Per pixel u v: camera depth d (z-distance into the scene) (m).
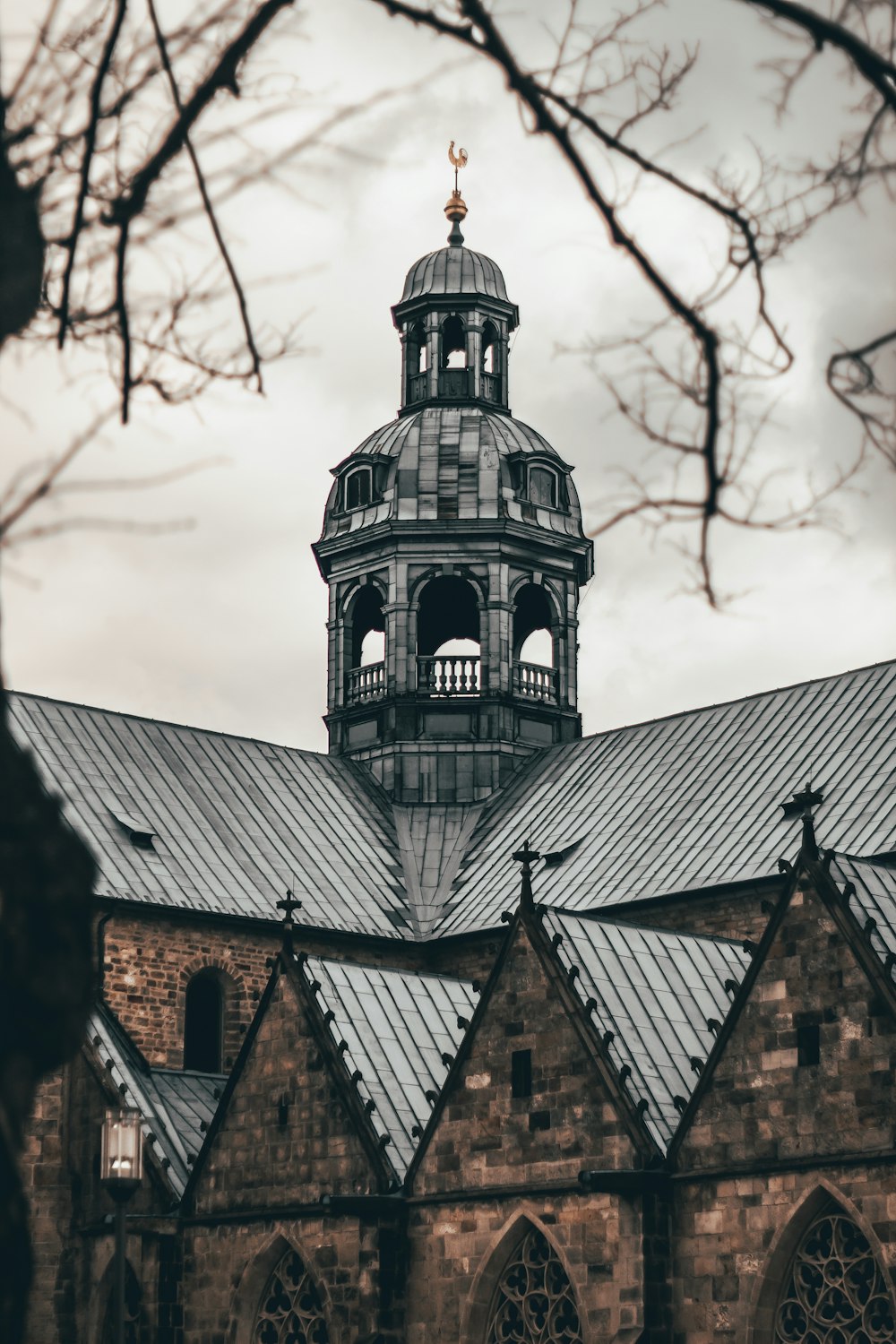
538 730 75.88
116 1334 40.16
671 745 70.31
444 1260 46.53
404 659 75.38
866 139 11.66
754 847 62.41
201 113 12.11
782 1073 41.94
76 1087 57.91
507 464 76.88
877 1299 39.78
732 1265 42.03
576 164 12.15
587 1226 43.88
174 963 63.84
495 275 79.62
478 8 11.99
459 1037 53.12
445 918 69.38
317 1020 50.25
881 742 63.62
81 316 12.34
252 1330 50.09
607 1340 42.94
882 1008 40.62
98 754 69.31
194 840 67.62
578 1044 45.06
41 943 12.36
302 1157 49.69
